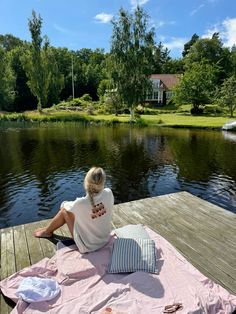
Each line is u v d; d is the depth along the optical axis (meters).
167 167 11.18
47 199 7.70
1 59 35.81
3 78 36.28
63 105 40.31
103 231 2.91
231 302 2.30
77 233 2.85
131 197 7.91
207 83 33.84
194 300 2.24
